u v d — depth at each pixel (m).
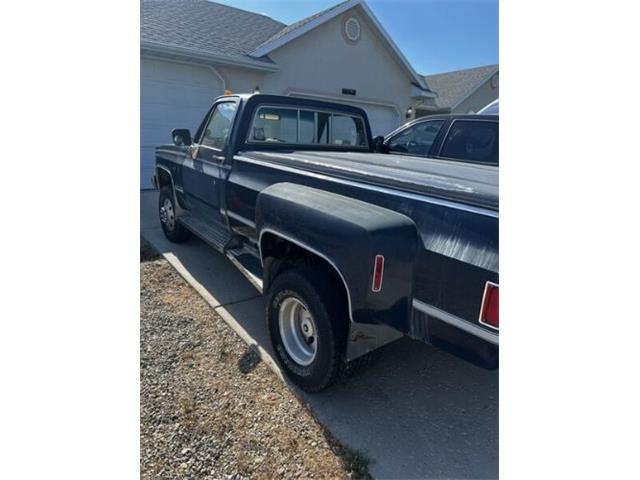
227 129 3.64
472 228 1.66
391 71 12.98
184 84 8.95
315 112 4.02
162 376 2.57
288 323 2.56
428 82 20.62
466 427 2.28
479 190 1.77
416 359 2.93
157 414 2.24
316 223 2.08
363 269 1.85
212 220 3.92
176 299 3.70
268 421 2.24
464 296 1.64
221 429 2.17
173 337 3.04
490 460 2.05
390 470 1.98
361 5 11.34
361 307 1.90
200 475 1.89
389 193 2.06
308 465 1.98
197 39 9.45
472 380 2.70
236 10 12.36
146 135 8.70
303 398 2.44
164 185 5.32
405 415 2.35
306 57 10.74
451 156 4.98
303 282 2.27
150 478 1.85
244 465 1.96
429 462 2.03
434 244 1.76
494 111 5.94
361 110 4.49
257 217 2.56
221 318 3.36
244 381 2.57
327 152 3.79
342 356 2.22
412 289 1.84
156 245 5.14
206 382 2.54
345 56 11.63
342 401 2.44
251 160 3.16
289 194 2.39
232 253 3.32
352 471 1.96
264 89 10.12
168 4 11.25
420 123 5.45
